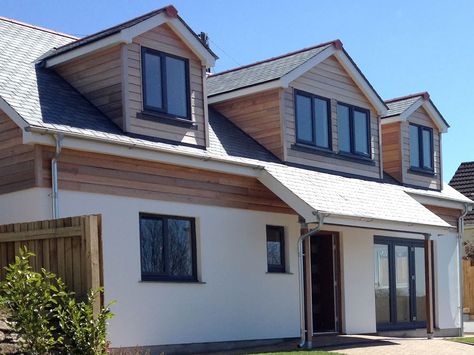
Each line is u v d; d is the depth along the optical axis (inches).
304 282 621.6
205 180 577.6
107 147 497.7
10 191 483.5
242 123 694.5
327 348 580.7
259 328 610.5
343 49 730.2
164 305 531.8
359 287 730.8
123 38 540.4
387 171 832.3
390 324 771.4
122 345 498.0
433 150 879.1
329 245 717.9
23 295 340.8
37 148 468.8
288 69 681.0
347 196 649.6
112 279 498.9
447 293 850.1
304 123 693.3
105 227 499.2
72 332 342.0
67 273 375.9
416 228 674.2
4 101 484.1
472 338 726.5
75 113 525.7
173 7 576.4
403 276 795.4
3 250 412.8
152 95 561.3
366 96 764.6
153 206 533.6
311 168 687.1
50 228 383.9
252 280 609.3
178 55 586.2
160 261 542.6
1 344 341.1
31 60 593.3
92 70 564.7
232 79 736.3
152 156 526.9
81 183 487.8
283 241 653.3
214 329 569.3
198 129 592.1
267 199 631.2
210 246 575.8
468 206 878.4
